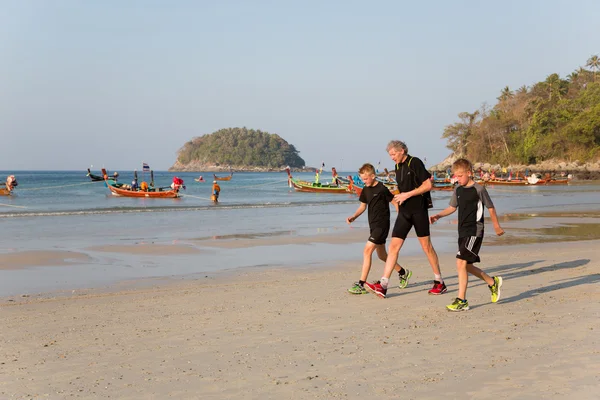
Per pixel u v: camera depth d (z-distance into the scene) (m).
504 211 29.11
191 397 4.40
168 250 14.66
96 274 11.05
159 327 6.62
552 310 7.13
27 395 4.48
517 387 4.46
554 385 4.48
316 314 7.19
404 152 8.23
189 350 5.65
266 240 16.86
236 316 7.14
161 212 29.98
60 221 24.03
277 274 10.93
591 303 7.50
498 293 7.64
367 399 4.30
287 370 5.00
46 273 11.16
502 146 127.12
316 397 4.36
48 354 5.57
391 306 7.63
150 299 8.41
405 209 8.19
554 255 12.80
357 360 5.24
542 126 115.44
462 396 4.31
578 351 5.35
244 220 24.69
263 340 5.97
